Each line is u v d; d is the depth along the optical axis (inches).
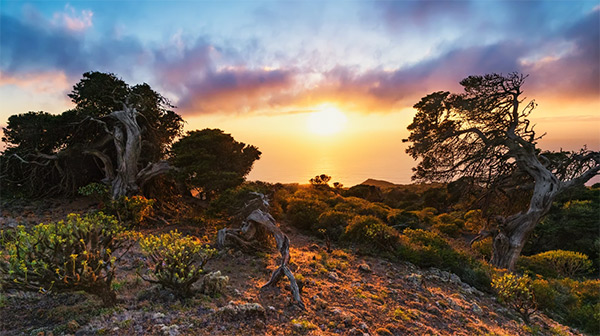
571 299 539.5
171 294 277.1
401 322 302.2
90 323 219.5
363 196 1796.3
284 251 389.1
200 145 822.5
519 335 343.0
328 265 476.7
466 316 363.6
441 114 908.0
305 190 1406.3
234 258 449.7
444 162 944.9
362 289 391.9
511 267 744.3
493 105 859.4
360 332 260.7
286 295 322.0
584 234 1029.8
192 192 1076.5
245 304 260.8
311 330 253.4
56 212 759.7
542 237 1115.9
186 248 304.8
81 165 960.9
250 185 794.2
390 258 588.1
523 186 871.1
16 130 919.7
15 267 218.8
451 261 593.6
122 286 293.0
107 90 928.9
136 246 435.2
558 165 826.8
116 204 647.1
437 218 1200.8
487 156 874.1
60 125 918.4
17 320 223.6
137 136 823.7
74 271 226.4
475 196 974.4
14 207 783.1
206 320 238.2
